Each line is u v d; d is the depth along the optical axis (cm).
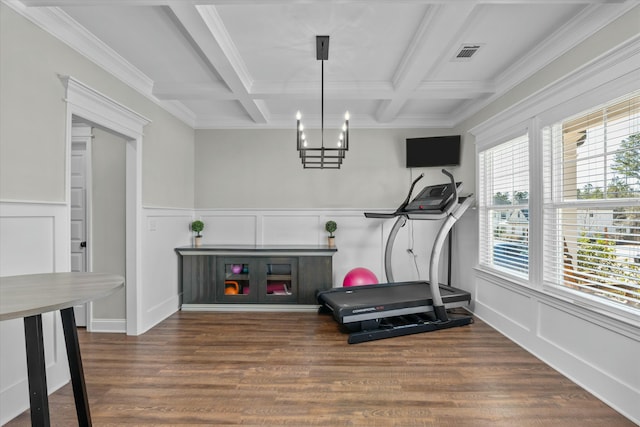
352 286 428
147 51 298
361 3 212
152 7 234
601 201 238
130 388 243
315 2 210
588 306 241
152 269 387
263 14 245
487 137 396
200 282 448
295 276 449
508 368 275
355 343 329
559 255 282
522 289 321
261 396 232
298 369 273
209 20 239
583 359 247
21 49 214
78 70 265
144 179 369
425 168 507
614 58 216
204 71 340
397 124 505
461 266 468
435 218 383
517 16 244
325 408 218
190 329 373
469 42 282
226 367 277
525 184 333
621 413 212
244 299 448
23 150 216
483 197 413
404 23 256
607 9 221
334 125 506
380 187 511
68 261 251
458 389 242
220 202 511
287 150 511
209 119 503
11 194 208
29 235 221
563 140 280
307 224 512
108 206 369
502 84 353
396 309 362
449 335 352
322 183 511
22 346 214
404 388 243
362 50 299
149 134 378
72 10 236
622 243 222
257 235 510
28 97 220
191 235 502
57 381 243
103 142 370
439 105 453
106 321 366
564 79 259
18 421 205
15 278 161
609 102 226
